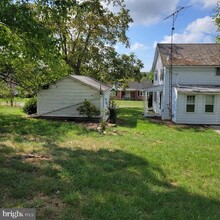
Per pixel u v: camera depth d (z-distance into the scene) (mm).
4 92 18469
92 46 29047
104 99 19531
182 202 5102
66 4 7262
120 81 32750
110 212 4441
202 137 13570
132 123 18422
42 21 7727
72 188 5449
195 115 19969
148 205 4836
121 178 6266
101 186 5660
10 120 16094
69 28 26391
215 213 4750
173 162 8102
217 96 19766
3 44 8445
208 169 7598
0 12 6250
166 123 19562
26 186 5391
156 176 6676
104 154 8672
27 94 17750
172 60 21750
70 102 18188
